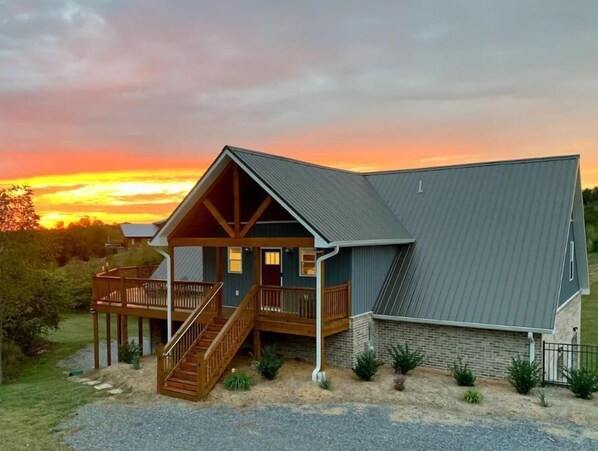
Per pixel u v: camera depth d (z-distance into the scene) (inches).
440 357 585.6
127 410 454.0
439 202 734.5
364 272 613.0
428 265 644.7
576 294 768.9
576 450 349.7
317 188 637.9
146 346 984.3
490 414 427.5
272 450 353.7
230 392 492.7
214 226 701.9
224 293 706.2
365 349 604.4
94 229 2844.5
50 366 882.1
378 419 415.2
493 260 611.2
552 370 573.6
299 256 637.3
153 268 893.8
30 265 792.3
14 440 378.3
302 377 540.4
